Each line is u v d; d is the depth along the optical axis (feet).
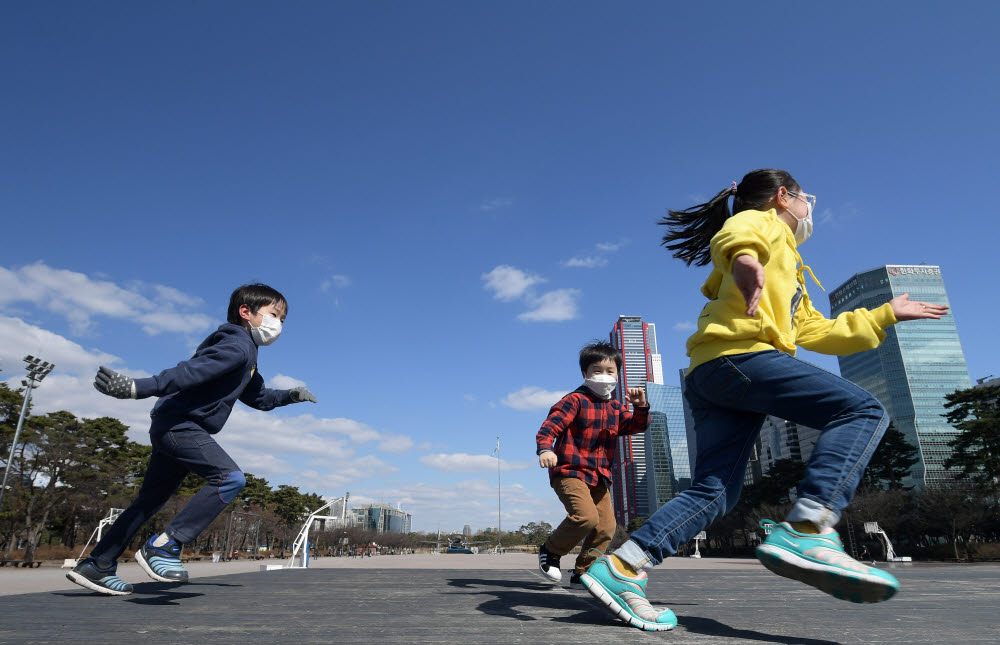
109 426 169.07
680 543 6.39
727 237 6.49
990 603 8.14
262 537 280.72
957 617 6.66
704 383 6.92
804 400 6.19
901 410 355.56
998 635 5.37
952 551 146.10
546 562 11.98
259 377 11.12
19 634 5.39
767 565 5.69
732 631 5.67
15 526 131.95
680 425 590.14
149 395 8.04
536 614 6.93
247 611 7.21
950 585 11.50
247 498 271.08
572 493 10.77
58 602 8.18
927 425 346.33
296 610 7.31
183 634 5.42
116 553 9.15
